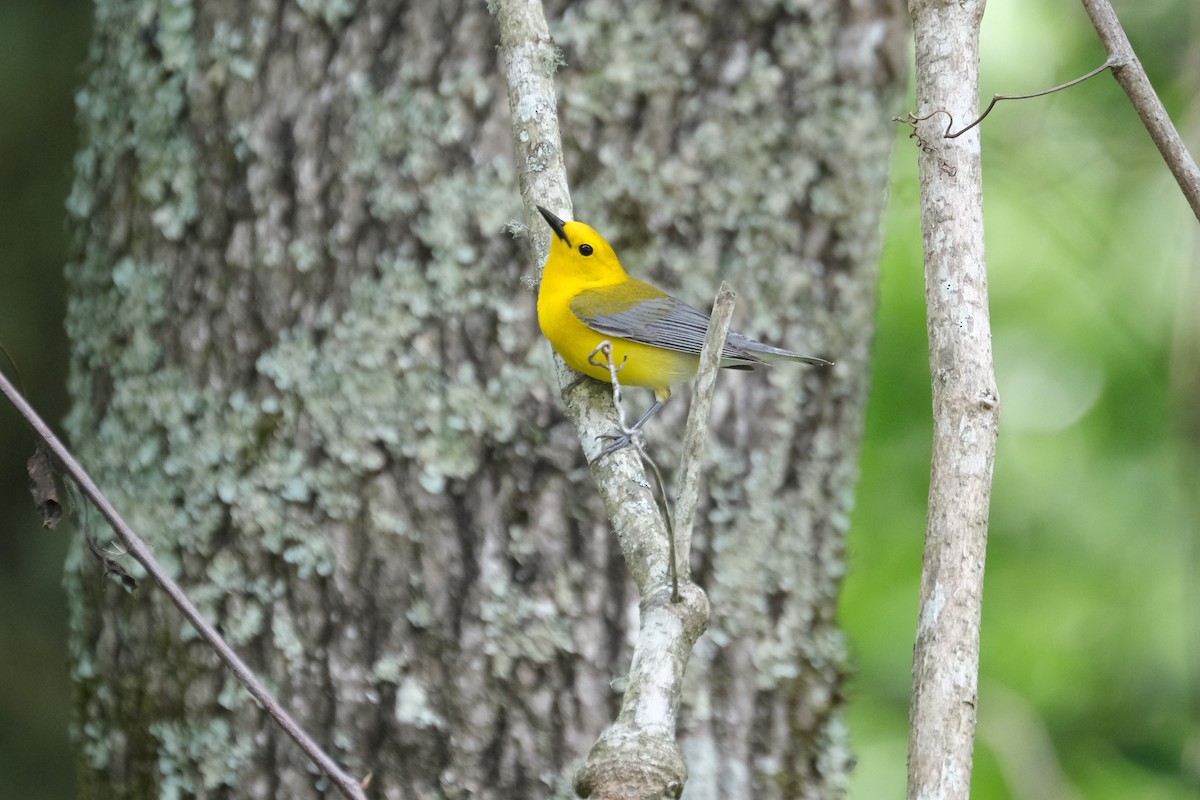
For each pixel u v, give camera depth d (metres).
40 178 13.05
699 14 8.66
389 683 7.98
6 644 12.26
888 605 14.30
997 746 14.03
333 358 8.27
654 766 4.44
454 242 8.29
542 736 7.89
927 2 5.34
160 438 8.48
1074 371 15.30
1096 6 5.70
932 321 5.07
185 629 8.23
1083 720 14.27
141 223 8.77
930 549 4.74
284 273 8.41
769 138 8.73
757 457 8.69
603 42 8.60
